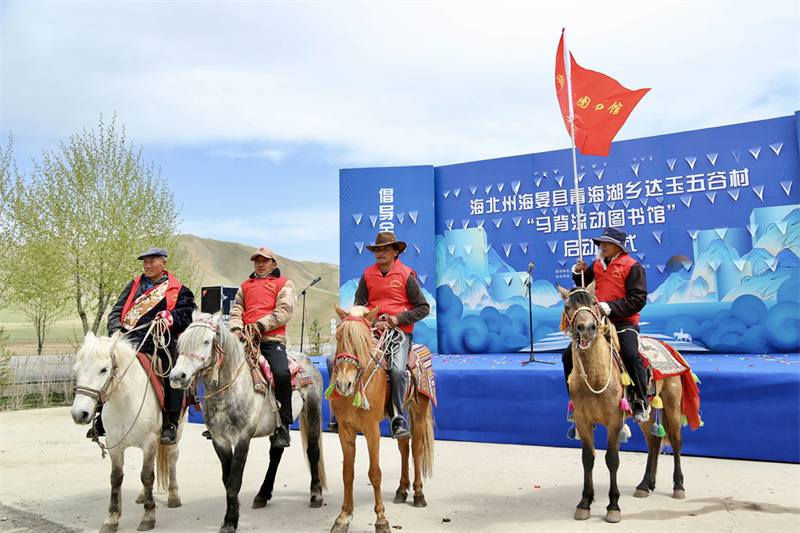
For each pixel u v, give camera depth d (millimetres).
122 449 4617
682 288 10719
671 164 10930
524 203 12164
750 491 5207
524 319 12008
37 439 9023
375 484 4219
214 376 4336
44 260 15867
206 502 5367
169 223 18078
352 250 12969
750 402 6477
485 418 7980
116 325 5223
